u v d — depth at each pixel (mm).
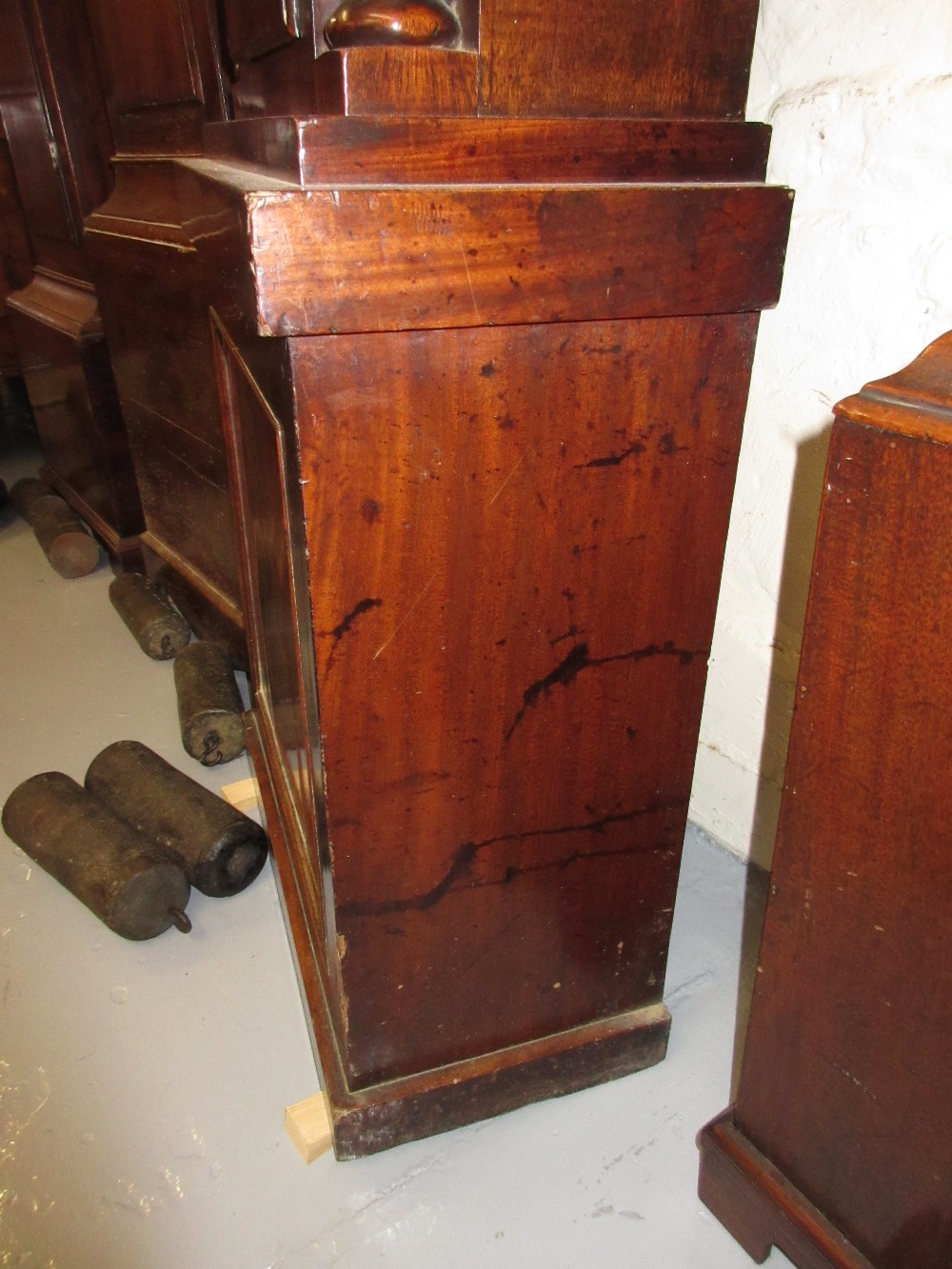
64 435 2562
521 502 775
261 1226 965
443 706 838
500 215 660
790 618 1242
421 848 897
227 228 684
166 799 1419
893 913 701
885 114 960
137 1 1533
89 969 1291
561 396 748
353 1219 970
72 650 2137
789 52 1030
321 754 818
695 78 739
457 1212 978
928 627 616
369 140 648
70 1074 1135
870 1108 772
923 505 597
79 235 2164
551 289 696
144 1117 1081
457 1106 1045
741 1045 1167
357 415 694
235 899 1419
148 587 2184
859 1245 828
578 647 862
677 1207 982
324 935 1034
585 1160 1029
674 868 1038
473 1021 1028
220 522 1783
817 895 762
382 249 642
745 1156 911
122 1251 944
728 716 1393
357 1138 1013
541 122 686
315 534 723
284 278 626
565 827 954
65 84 1980
